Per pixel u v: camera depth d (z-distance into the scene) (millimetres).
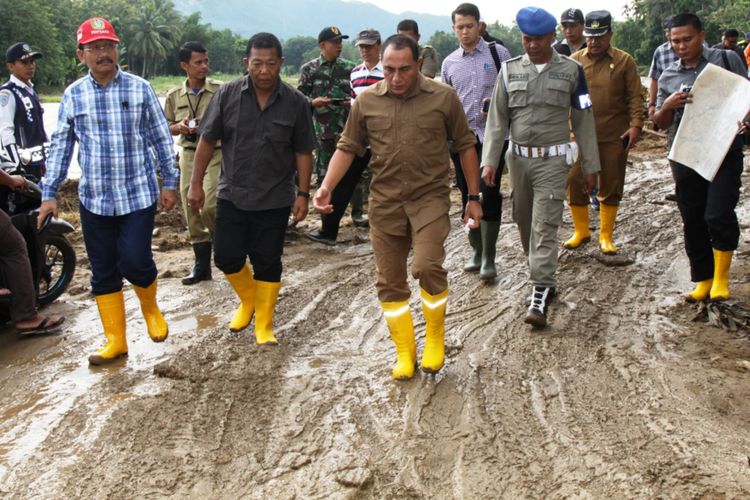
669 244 7512
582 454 3705
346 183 7613
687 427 3938
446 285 4465
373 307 6004
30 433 4039
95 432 4012
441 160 4434
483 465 3641
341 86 8047
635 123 6625
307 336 5379
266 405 4301
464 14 6363
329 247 7957
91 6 93000
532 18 5211
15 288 5438
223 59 109938
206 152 5000
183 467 3680
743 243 7391
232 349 5062
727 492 3322
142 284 4945
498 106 5531
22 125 6953
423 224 4375
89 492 3486
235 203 4973
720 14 51469
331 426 4047
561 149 5406
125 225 4812
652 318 5570
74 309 6141
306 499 3418
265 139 4910
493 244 6449
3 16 65125
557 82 5324
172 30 98938
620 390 4395
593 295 6090
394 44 4199
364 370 4762
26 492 3492
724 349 4961
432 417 4125
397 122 4340
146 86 4789
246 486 3533
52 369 4910
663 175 11172
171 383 4609
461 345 5102
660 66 6789
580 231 7336
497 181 6309
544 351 4988
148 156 4859
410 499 3414
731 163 5375
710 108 5219
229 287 6629
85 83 4668
